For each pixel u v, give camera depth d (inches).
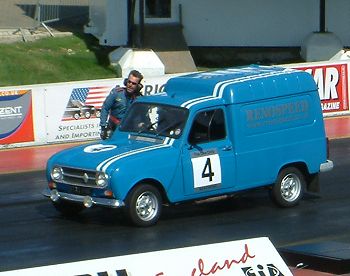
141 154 1509.6
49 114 2410.2
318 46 3713.1
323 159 1713.8
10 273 788.0
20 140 2380.7
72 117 2437.3
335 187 1863.9
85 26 3801.7
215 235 1469.0
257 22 3816.4
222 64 3759.8
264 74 1663.4
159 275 855.7
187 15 3752.5
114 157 1503.4
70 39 3690.9
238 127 1595.7
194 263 882.8
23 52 3449.8
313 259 1200.2
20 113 2375.7
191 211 1651.1
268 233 1487.5
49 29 3794.3
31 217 1610.5
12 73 3248.0
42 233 1491.1
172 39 3622.0
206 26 3772.1
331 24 3897.6
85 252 1366.9
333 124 2674.7
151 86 2472.9
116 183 1467.8
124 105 1697.8
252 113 1614.2
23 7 4217.5
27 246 1407.5
